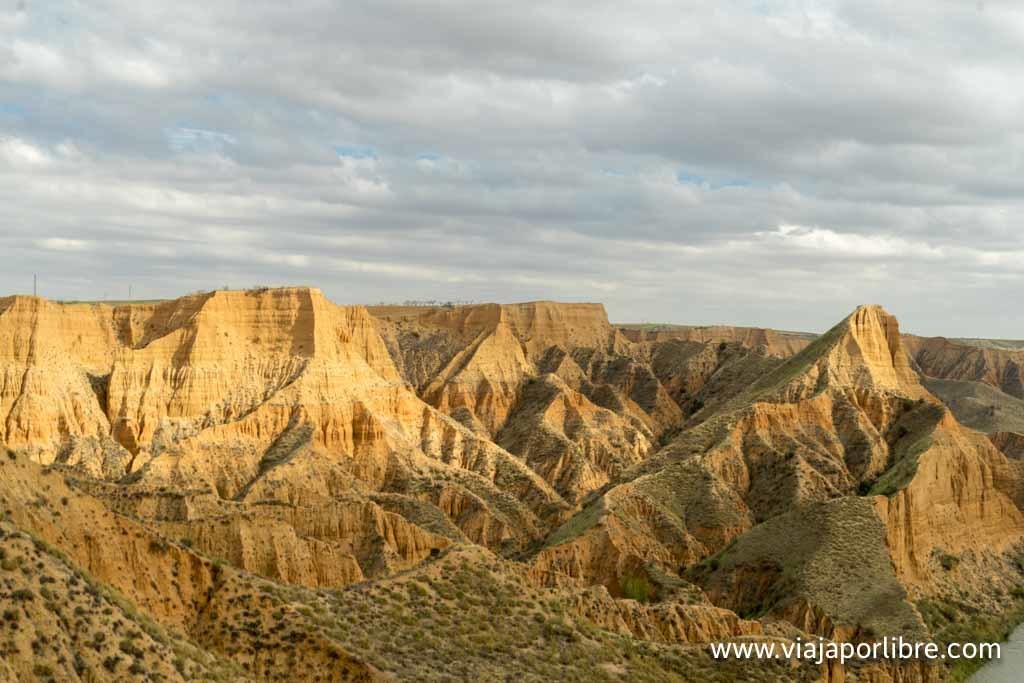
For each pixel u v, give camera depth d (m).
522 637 95.25
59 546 74.69
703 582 154.75
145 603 78.00
